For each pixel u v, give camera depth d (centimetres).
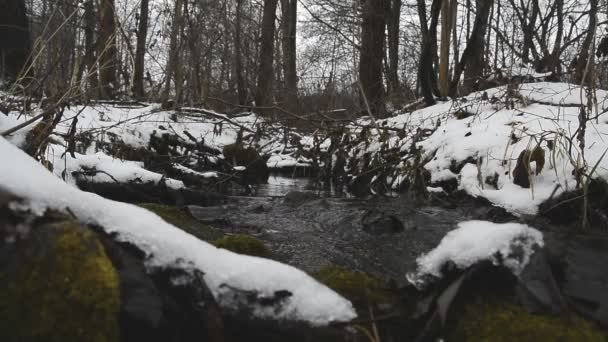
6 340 112
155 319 126
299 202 422
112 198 380
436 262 164
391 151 530
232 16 1226
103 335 116
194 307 138
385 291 175
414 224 321
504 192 356
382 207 390
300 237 290
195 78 901
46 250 124
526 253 163
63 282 119
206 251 152
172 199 400
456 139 468
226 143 750
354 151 608
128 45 768
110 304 120
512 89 571
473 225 175
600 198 313
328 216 354
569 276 188
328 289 152
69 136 374
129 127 621
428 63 764
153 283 136
